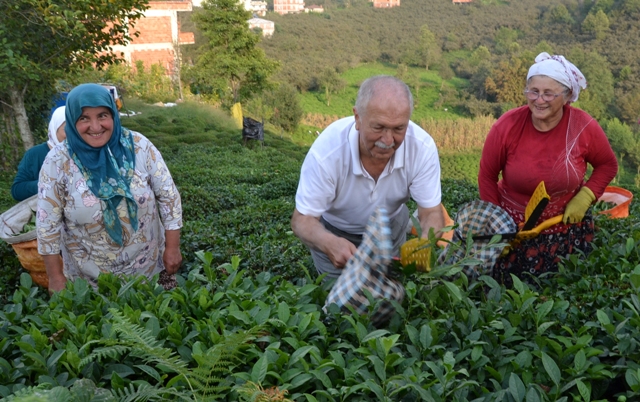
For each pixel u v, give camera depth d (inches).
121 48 1537.9
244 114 1644.9
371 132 98.5
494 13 5777.6
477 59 4690.0
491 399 75.0
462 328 89.4
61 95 450.9
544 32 5132.9
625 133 3048.7
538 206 125.6
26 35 408.2
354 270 92.3
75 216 123.6
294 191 464.1
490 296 102.3
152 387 71.1
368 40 5324.8
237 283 107.2
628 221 176.6
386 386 74.5
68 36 412.2
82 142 120.3
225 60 1487.5
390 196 117.2
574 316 98.5
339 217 123.3
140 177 126.5
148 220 130.1
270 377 77.3
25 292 110.2
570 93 129.3
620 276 114.7
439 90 4315.9
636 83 3752.5
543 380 80.7
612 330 85.8
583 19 5142.7
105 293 110.2
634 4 4662.9
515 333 91.7
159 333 87.0
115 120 122.3
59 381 76.9
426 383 79.6
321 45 5088.6
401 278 98.7
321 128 2775.6
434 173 114.7
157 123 1101.1
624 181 2866.6
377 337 82.2
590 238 141.1
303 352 78.5
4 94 471.8
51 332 90.4
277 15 5851.4
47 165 122.0
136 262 131.3
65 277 129.0
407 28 5669.3
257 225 249.3
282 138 1305.4
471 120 3634.4
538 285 130.5
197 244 189.3
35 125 528.1
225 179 534.0
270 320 85.1
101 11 419.5
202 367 71.5
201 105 1362.0
